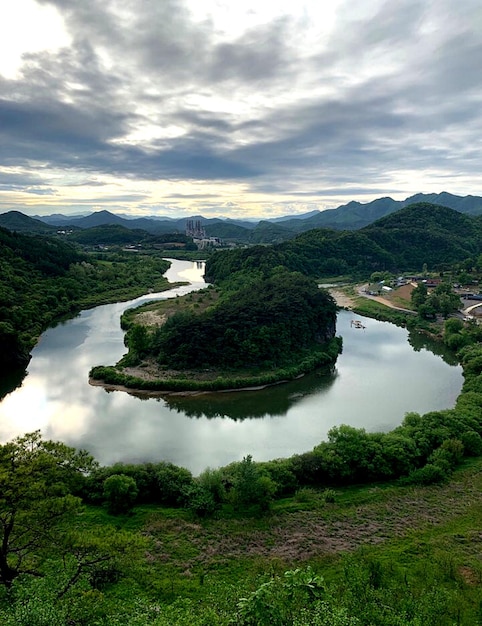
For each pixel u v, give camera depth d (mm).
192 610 27062
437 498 50000
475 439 59656
